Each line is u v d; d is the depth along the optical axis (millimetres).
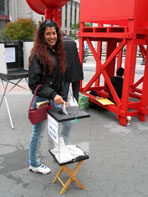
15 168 2957
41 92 2297
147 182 2746
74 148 2492
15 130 4164
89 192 2523
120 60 6871
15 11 56906
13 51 4527
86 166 3043
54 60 2352
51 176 2795
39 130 2609
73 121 2662
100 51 6465
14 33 27984
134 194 2516
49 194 2475
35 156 2758
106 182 2715
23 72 4414
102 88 6301
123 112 4449
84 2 5016
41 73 2307
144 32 4188
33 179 2732
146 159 3281
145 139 3953
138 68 14031
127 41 4152
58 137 2273
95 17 4766
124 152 3463
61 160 2307
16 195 2449
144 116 4762
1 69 4078
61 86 2611
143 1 3977
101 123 4652
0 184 2629
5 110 5258
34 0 5316
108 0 4371
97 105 5395
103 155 3346
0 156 3252
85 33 5113
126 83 4348
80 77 3145
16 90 7230
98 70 5121
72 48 3010
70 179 2479
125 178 2811
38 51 2246
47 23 2252
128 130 4324
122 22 5035
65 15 81500
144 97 4719
